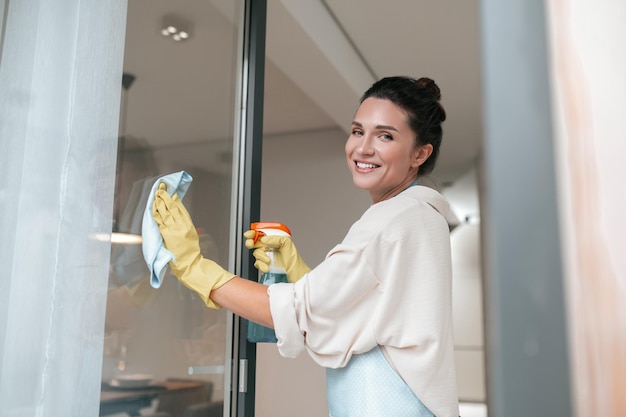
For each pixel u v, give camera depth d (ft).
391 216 3.94
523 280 1.14
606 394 1.10
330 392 4.18
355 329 3.85
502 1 1.24
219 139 5.04
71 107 3.90
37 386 3.65
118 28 4.09
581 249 1.14
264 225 4.73
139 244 4.21
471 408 20.25
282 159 14.64
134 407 4.01
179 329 4.49
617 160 1.17
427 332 3.82
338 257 3.80
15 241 3.84
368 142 4.38
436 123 4.58
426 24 9.41
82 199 3.84
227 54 5.24
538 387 1.10
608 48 1.21
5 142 3.95
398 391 3.85
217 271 3.99
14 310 3.74
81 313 3.73
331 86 9.91
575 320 1.12
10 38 4.03
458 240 23.90
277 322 3.77
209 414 4.66
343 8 8.86
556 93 1.20
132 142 4.16
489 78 1.22
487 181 1.18
